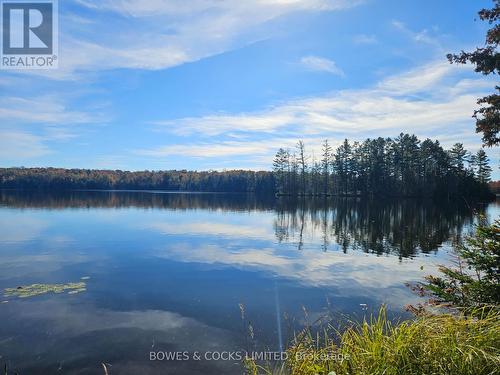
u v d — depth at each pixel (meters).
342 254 17.25
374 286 11.49
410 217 36.34
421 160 73.50
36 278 12.13
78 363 6.47
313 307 9.38
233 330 7.86
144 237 21.73
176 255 16.48
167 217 35.34
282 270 13.74
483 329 3.50
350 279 12.41
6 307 9.27
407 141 74.50
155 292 10.72
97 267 13.87
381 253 17.53
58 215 35.47
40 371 6.21
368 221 32.78
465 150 70.00
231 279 12.30
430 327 3.41
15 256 15.74
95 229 25.08
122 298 10.12
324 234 24.33
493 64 11.27
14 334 7.64
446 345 3.20
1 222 28.64
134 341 7.34
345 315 8.53
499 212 41.28
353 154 80.25
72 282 11.70
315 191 90.81
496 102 12.27
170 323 8.30
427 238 22.39
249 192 115.25
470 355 2.98
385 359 3.21
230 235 23.31
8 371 6.19
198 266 14.27
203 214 39.59
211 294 10.52
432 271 13.62
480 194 63.59
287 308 9.33
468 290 5.43
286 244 20.06
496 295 5.02
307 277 12.63
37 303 9.61
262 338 7.41
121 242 19.83
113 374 6.10
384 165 76.94
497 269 5.41
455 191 64.50
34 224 27.56
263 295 10.48
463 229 26.53
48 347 7.07
